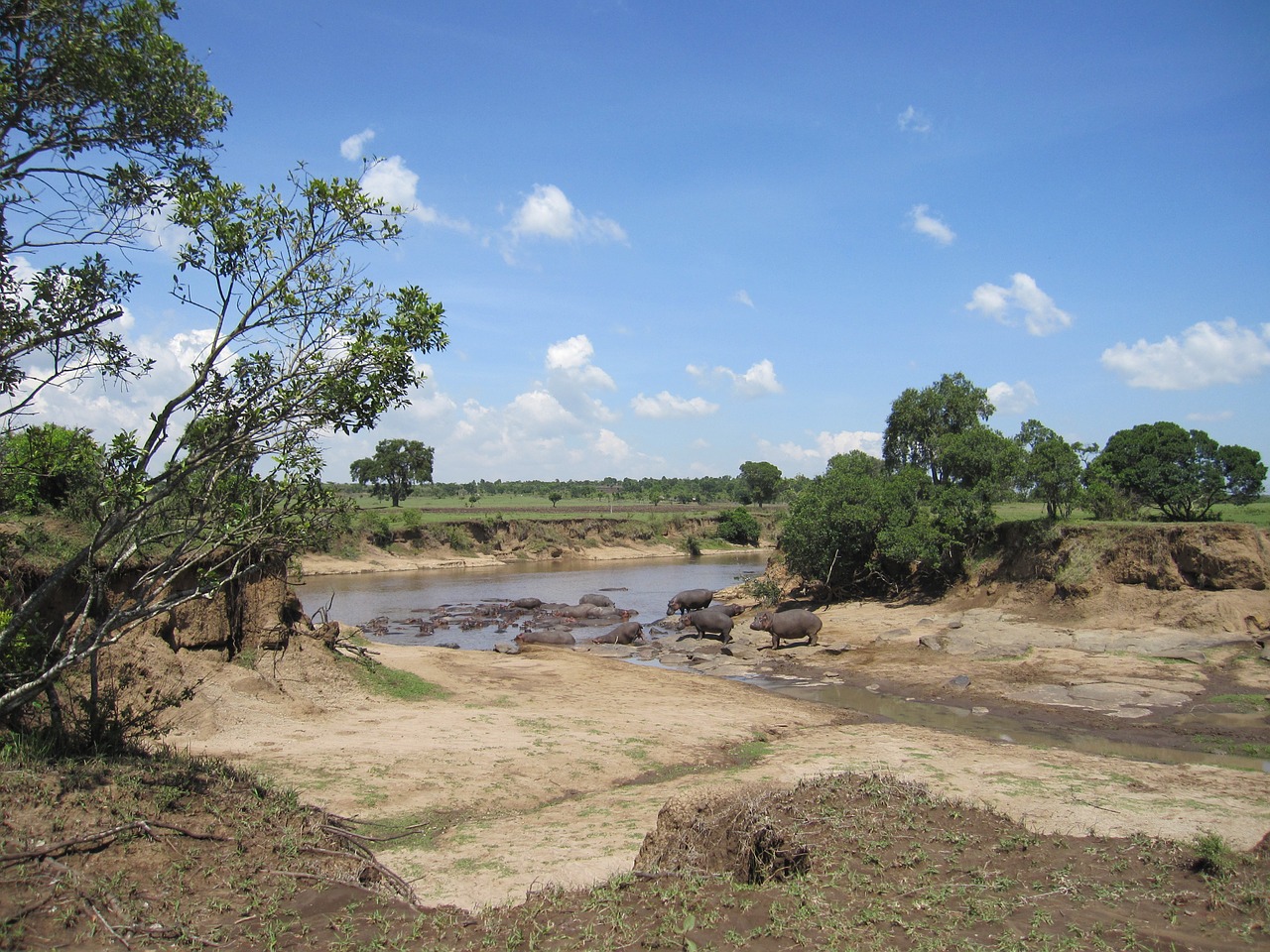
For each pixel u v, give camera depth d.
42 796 8.05
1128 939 7.02
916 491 39.16
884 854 9.34
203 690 16.97
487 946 6.96
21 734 10.05
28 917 6.53
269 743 15.73
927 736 18.72
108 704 11.02
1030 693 23.20
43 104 8.84
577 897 8.16
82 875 7.15
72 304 9.33
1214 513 36.12
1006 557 35.59
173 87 9.37
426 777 14.46
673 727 19.12
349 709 19.11
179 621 18.17
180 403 9.22
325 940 6.97
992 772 14.95
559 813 13.06
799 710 21.91
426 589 57.59
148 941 6.62
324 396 9.44
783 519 44.12
